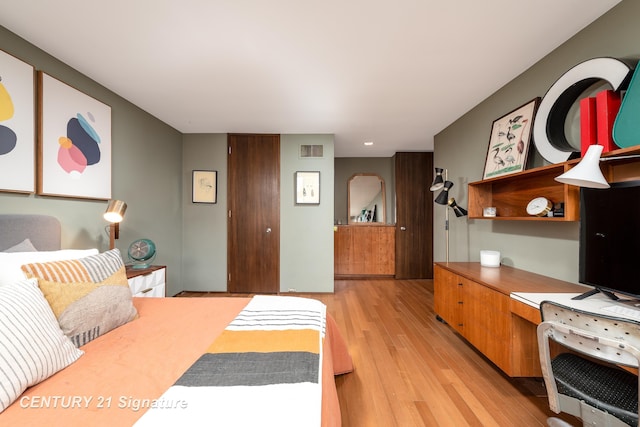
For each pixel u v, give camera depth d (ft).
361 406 5.51
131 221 9.81
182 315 5.24
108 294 4.59
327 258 13.57
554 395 3.83
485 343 6.70
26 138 6.19
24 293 3.51
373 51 6.73
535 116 7.09
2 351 2.83
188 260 13.38
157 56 6.96
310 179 13.47
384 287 15.05
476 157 10.00
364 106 10.07
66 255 5.32
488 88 8.65
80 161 7.59
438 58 7.04
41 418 2.56
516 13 5.45
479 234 9.77
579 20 5.65
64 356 3.45
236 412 2.58
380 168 18.97
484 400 5.70
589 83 5.73
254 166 13.46
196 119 11.53
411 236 17.35
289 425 2.44
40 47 6.54
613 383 3.69
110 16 5.53
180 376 3.24
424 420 5.14
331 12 5.42
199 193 13.34
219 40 6.33
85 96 7.76
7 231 5.60
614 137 4.66
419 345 8.14
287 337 4.28
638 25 4.87
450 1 5.16
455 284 8.22
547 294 5.43
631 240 4.27
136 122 10.03
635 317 4.01
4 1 5.12
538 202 6.61
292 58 7.05
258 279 13.53
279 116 11.17
